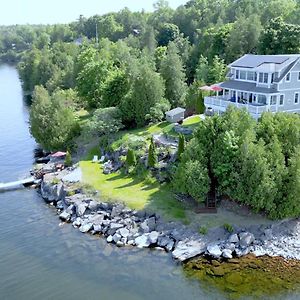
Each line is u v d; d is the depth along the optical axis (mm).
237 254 38156
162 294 33000
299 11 95125
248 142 41531
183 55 104625
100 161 60094
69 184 52938
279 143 42500
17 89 149125
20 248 40969
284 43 77375
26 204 51781
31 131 70500
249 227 41219
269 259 37312
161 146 55438
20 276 36250
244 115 45062
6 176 61344
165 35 141000
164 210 44375
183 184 43312
